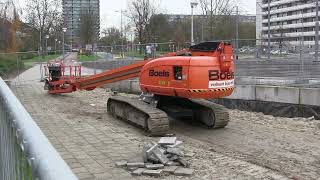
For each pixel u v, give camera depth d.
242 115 15.14
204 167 8.34
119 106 13.78
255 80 18.44
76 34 82.56
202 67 11.14
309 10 91.38
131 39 65.31
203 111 12.68
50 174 1.55
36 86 25.22
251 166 8.52
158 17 58.75
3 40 41.00
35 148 1.81
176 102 12.89
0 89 3.58
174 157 8.52
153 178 7.71
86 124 12.88
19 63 34.62
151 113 11.30
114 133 11.48
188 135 11.67
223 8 50.81
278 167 8.61
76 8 83.12
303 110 15.41
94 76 17.14
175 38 56.94
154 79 12.23
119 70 15.45
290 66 19.16
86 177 7.64
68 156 9.04
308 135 11.78
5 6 41.91
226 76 11.48
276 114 16.14
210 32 48.28
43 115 14.59
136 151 9.47
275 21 99.88
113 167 8.27
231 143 10.76
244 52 23.33
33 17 59.59
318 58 20.89
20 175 2.34
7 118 3.02
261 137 11.46
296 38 44.00
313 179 7.85
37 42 59.44
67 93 21.55
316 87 16.16
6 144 3.13
